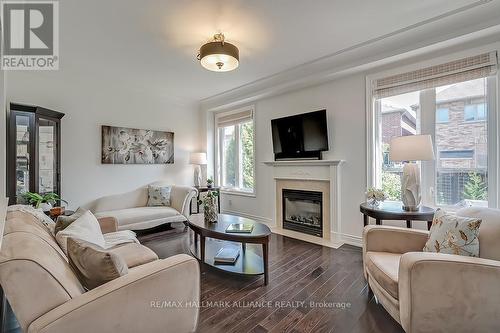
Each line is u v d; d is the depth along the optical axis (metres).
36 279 1.02
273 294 2.16
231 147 5.35
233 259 2.61
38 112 3.10
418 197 2.52
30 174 3.03
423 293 1.42
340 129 3.54
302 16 2.34
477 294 1.39
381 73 3.15
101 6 2.14
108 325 1.11
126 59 3.27
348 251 3.19
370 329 1.70
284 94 4.25
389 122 3.18
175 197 4.36
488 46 2.45
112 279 1.25
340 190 3.53
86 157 3.98
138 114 4.60
